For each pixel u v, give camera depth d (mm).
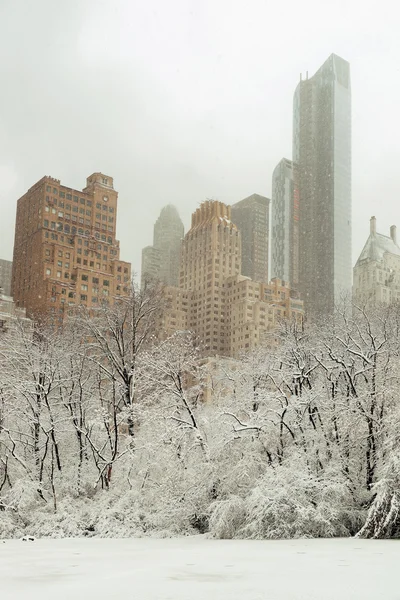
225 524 23406
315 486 23859
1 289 118875
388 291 169375
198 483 26516
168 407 30312
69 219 174250
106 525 24891
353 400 26734
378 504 21766
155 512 26609
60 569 13820
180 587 10984
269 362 31578
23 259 170750
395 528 21766
